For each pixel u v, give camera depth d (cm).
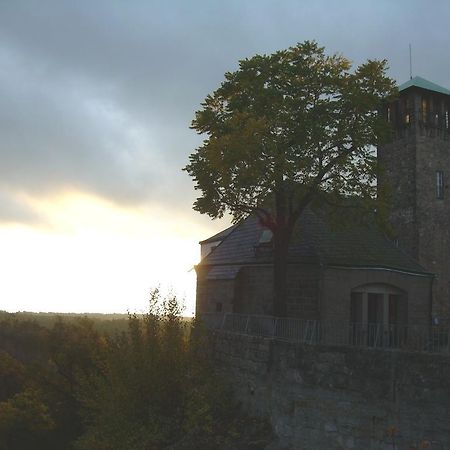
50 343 3872
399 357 1619
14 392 5131
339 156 2541
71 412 3653
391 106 4066
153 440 2217
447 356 1534
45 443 3681
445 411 1519
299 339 2016
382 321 2975
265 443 1908
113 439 2292
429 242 3781
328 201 2622
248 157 2300
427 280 3158
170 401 2373
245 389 2170
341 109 2503
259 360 2083
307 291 2870
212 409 2217
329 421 1758
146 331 2495
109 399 2422
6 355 5538
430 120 3912
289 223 2641
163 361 2392
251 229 3472
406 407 1588
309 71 2530
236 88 2631
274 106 2481
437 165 3897
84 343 3706
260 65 2577
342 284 2850
